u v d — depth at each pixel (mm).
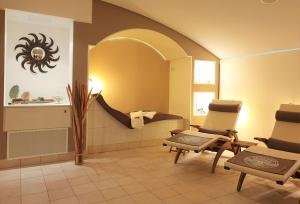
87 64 4082
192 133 4035
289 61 4352
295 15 3465
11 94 3969
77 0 3957
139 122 4629
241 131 5262
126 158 4125
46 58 4328
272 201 2648
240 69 5289
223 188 2953
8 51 4027
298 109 3547
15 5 3480
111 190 2826
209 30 4656
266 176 2426
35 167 3607
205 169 3631
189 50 5277
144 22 4660
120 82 5312
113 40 5184
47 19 3961
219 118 4453
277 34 4090
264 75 4797
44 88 4340
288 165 2576
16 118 3586
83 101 3832
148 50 5660
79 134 3758
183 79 5523
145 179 3188
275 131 3643
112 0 4148
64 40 4473
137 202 2545
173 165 3791
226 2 3576
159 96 5848
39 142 3777
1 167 3543
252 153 2994
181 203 2545
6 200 2543
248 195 2777
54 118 3859
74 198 2607
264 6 3447
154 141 5070
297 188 2990
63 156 3971
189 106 5363
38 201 2529
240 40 4672
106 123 4500
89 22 4086
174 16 4406
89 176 3258
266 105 4762
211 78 5691
